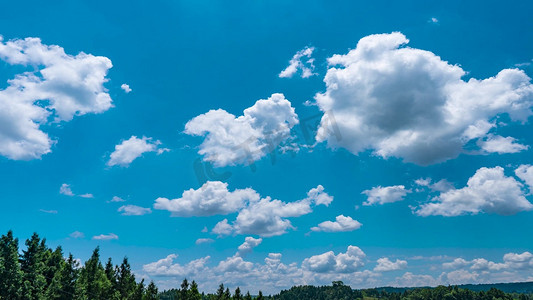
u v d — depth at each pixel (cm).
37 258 7675
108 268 11062
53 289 7325
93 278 9331
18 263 6594
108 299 9381
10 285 6297
